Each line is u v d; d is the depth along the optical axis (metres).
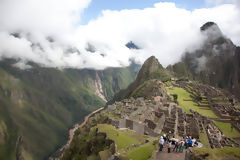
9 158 198.88
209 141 58.62
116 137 43.09
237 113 107.62
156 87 139.00
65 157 65.69
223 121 101.31
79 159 50.56
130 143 39.72
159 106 83.56
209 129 71.88
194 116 85.94
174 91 161.88
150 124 56.75
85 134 63.75
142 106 77.06
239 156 18.95
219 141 62.41
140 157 26.91
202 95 149.75
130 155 28.09
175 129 50.91
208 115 107.75
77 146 60.41
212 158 18.86
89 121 81.75
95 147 46.66
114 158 30.14
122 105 91.44
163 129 51.16
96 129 53.66
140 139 42.72
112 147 38.78
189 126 63.41
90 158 43.44
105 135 46.81
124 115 63.22
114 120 57.66
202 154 19.77
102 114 80.25
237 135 84.06
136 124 53.50
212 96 154.62
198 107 123.50
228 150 20.12
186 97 144.38
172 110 80.12
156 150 27.47
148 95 129.50
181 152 26.75
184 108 109.31
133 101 99.94
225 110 116.88
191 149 21.55
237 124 95.00
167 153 26.38
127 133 47.03
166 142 29.81
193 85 197.38
